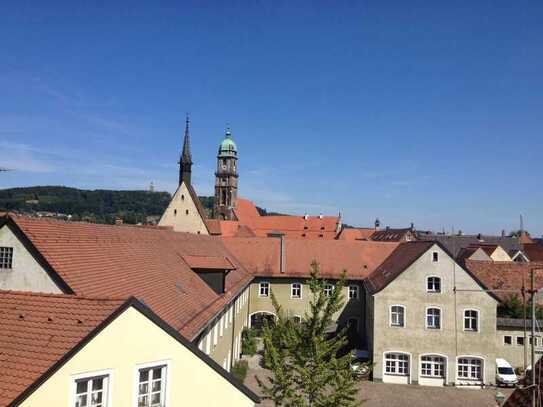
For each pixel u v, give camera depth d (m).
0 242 18.09
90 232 22.41
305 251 51.44
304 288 49.22
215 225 77.81
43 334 11.85
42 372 10.88
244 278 42.44
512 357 37.59
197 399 13.74
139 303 12.61
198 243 37.44
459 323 36.34
